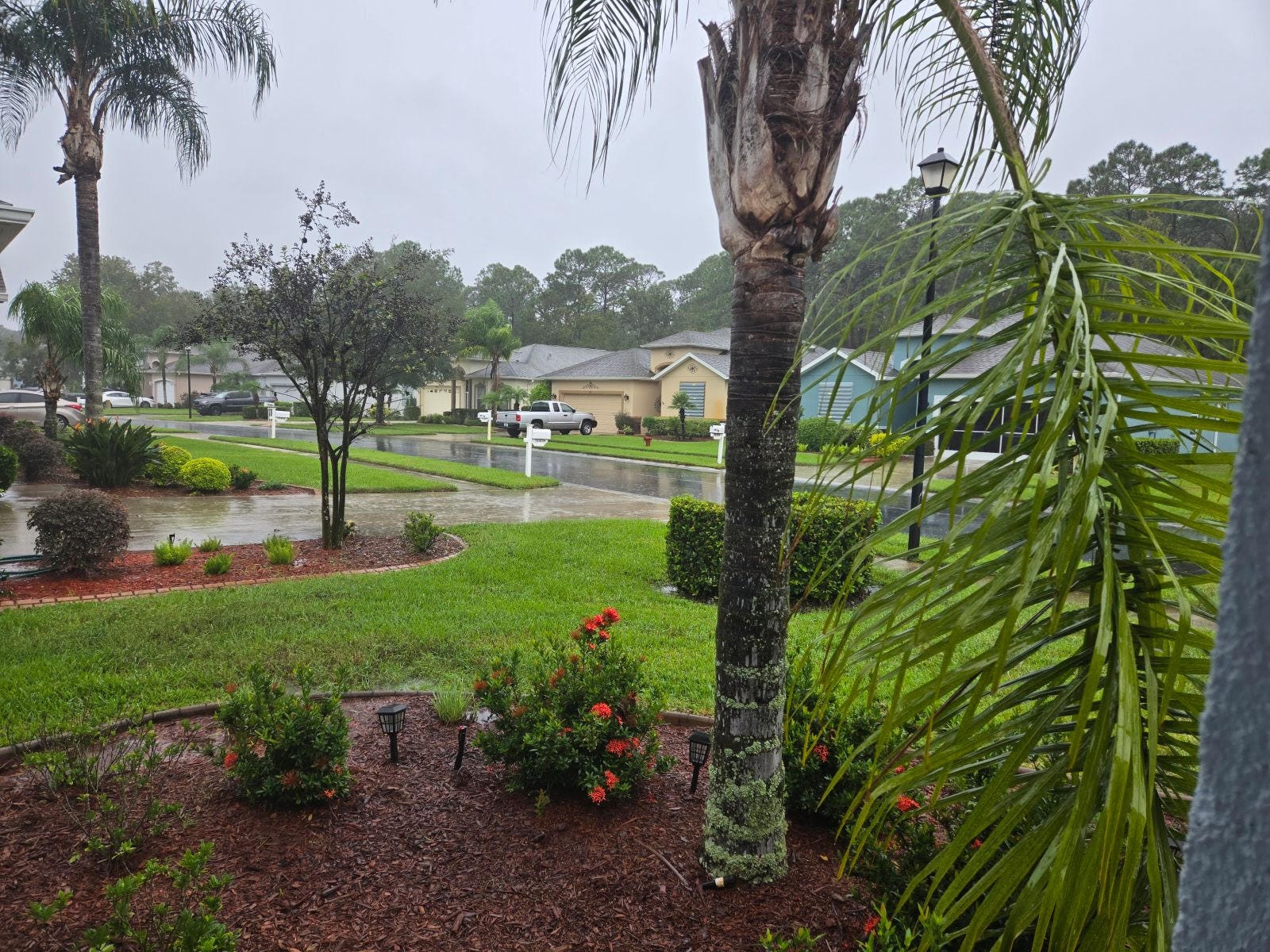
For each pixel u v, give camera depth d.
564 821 2.95
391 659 5.15
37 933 2.25
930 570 1.12
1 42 15.14
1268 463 0.61
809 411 22.62
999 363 1.05
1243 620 0.63
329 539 8.98
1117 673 1.08
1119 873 1.13
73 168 16.19
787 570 2.45
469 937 2.29
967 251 1.12
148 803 2.99
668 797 3.17
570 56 2.37
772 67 2.14
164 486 14.43
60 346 19.14
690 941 2.26
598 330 61.44
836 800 2.81
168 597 6.61
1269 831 0.61
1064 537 0.96
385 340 8.61
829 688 1.27
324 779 2.98
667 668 5.02
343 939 2.28
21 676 4.61
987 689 1.23
